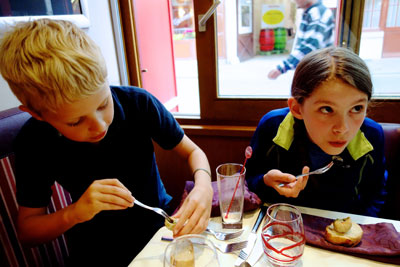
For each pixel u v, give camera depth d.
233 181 0.72
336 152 0.78
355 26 1.29
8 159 0.87
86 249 0.90
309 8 1.47
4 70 0.58
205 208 0.73
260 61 1.73
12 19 1.01
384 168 0.97
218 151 1.55
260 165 1.05
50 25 0.60
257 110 1.48
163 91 2.14
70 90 0.55
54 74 0.53
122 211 0.92
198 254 0.54
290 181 0.79
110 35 1.54
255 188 0.92
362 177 0.95
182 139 1.00
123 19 1.55
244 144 1.50
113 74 1.58
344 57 0.73
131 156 0.91
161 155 1.65
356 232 0.64
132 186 0.92
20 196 0.80
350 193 0.94
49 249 0.98
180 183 1.68
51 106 0.58
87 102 0.59
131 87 0.97
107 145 0.85
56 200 0.98
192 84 2.48
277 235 0.62
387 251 0.59
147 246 0.68
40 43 0.55
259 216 0.76
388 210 1.10
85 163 0.85
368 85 0.71
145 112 0.94
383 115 1.31
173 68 2.30
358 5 1.26
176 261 0.51
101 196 0.66
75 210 0.67
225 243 0.68
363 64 0.74
